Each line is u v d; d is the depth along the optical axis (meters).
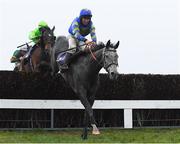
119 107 12.52
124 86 12.77
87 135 10.84
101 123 12.73
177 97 13.24
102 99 12.53
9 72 12.02
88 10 10.70
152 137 10.46
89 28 10.84
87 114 10.03
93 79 10.11
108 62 9.45
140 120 13.01
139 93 12.92
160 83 13.14
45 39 13.10
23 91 12.09
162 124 13.16
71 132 11.59
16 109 12.15
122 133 11.38
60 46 12.15
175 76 13.29
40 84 12.22
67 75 10.86
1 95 11.96
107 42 9.55
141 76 12.98
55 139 9.93
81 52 10.34
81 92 10.04
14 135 10.64
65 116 12.48
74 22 10.77
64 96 12.37
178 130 12.20
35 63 13.38
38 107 11.98
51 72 12.95
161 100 12.88
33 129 11.98
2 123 12.05
